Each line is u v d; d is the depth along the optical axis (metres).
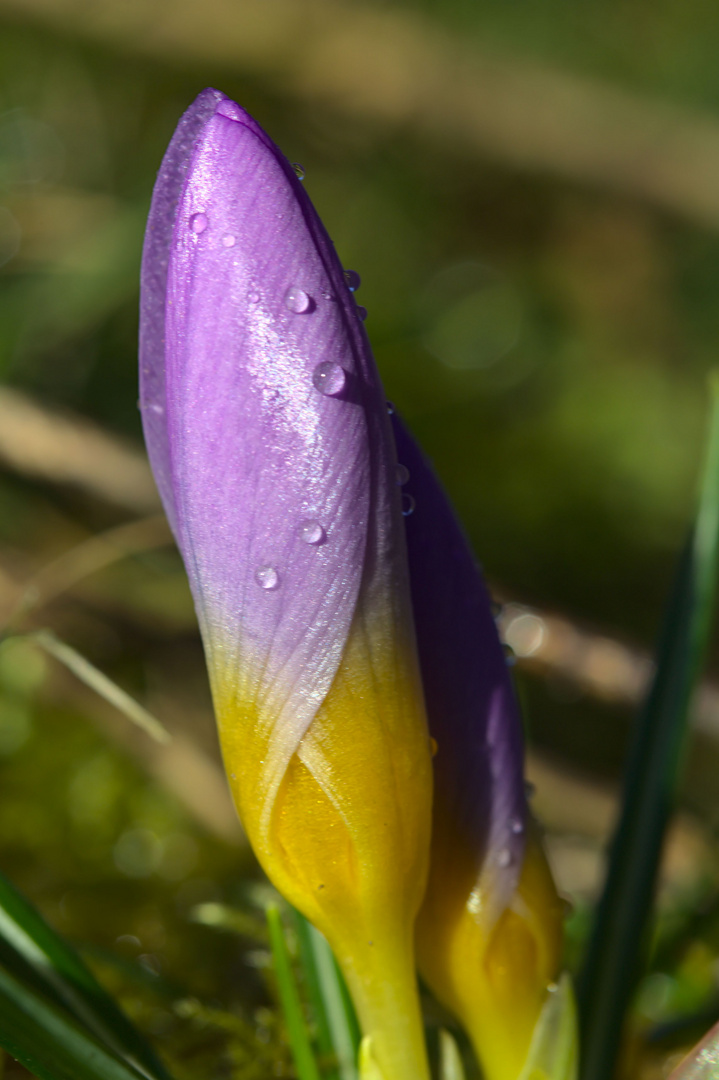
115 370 0.37
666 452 0.41
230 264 0.14
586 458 0.40
